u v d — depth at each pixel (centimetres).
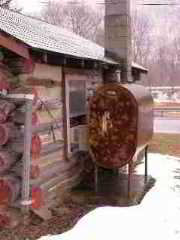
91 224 341
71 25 2475
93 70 490
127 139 401
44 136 374
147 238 318
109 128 406
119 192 427
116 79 525
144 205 394
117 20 525
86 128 426
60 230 326
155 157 639
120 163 407
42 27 517
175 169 555
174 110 1523
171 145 766
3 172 334
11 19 446
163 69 2917
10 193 323
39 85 361
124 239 316
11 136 334
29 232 319
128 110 397
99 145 412
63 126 414
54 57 371
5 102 327
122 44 526
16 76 339
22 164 333
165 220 356
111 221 350
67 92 414
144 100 436
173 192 440
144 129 428
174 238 318
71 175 434
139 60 2752
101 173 498
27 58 319
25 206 327
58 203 395
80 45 507
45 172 375
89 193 425
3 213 325
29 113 326
